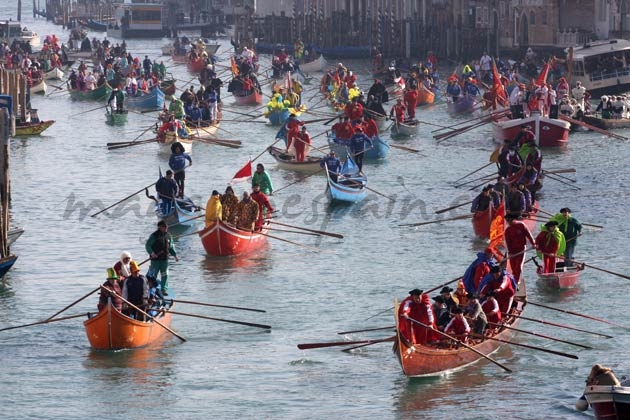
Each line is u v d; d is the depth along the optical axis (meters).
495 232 49.59
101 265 55.84
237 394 38.72
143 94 125.25
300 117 113.69
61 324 46.31
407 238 60.59
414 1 176.50
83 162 86.62
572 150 88.00
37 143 96.81
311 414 36.94
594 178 76.50
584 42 145.25
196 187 75.88
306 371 40.81
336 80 118.75
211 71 135.62
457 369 40.50
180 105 98.12
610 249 57.47
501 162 69.75
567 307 47.69
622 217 64.69
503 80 116.56
